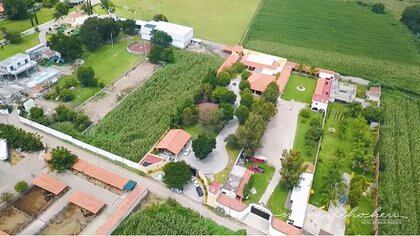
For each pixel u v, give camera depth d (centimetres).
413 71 17675
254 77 15688
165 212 10269
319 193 11112
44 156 11606
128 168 11606
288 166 11000
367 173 11838
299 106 14738
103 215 10150
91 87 15212
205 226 9875
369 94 15338
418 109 15038
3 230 9662
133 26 19138
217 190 10394
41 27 19475
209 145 11575
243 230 9850
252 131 12006
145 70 16538
